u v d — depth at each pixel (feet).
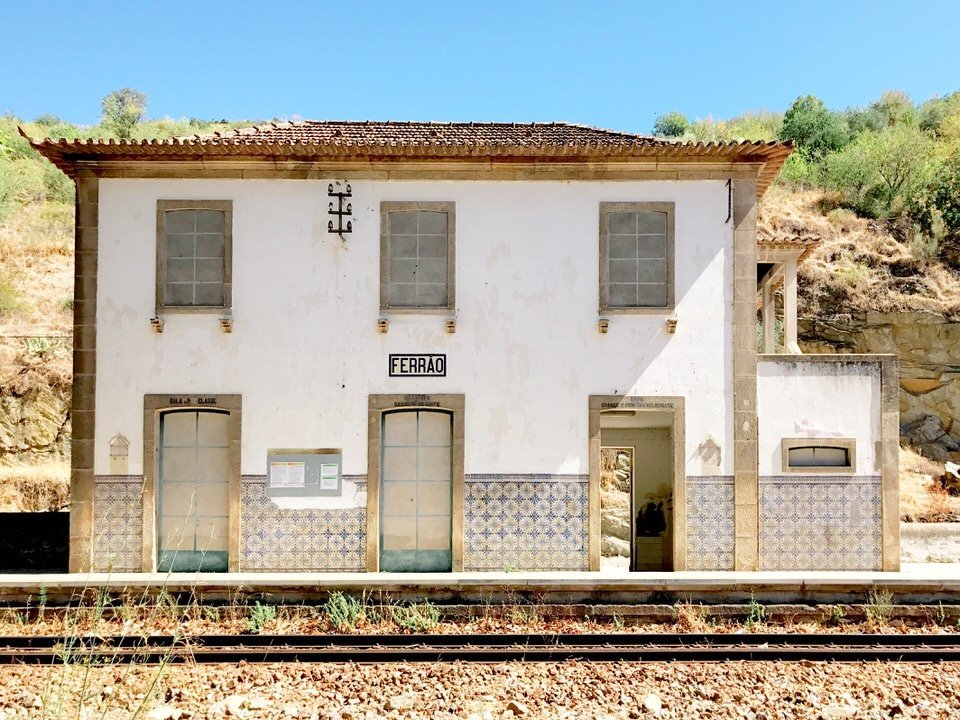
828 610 34.14
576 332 39.06
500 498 38.58
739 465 38.52
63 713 23.21
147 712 23.49
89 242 38.60
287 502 38.42
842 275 80.33
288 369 38.75
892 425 38.88
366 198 39.19
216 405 38.52
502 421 38.75
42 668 27.66
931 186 91.04
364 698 25.35
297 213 39.09
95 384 38.37
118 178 38.86
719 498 38.65
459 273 39.19
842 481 38.81
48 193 99.30
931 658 29.14
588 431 38.75
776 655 29.17
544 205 39.34
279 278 38.96
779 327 77.97
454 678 27.07
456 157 38.40
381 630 32.65
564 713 24.23
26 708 24.29
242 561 38.22
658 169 39.11
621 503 63.46
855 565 38.52
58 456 63.16
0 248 82.69
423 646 30.07
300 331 38.86
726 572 37.45
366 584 34.60
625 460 67.72
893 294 77.87
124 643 30.50
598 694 25.72
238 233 38.96
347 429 38.68
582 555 38.47
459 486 38.55
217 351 38.68
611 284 39.34
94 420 38.27
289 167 38.86
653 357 38.99
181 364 38.55
